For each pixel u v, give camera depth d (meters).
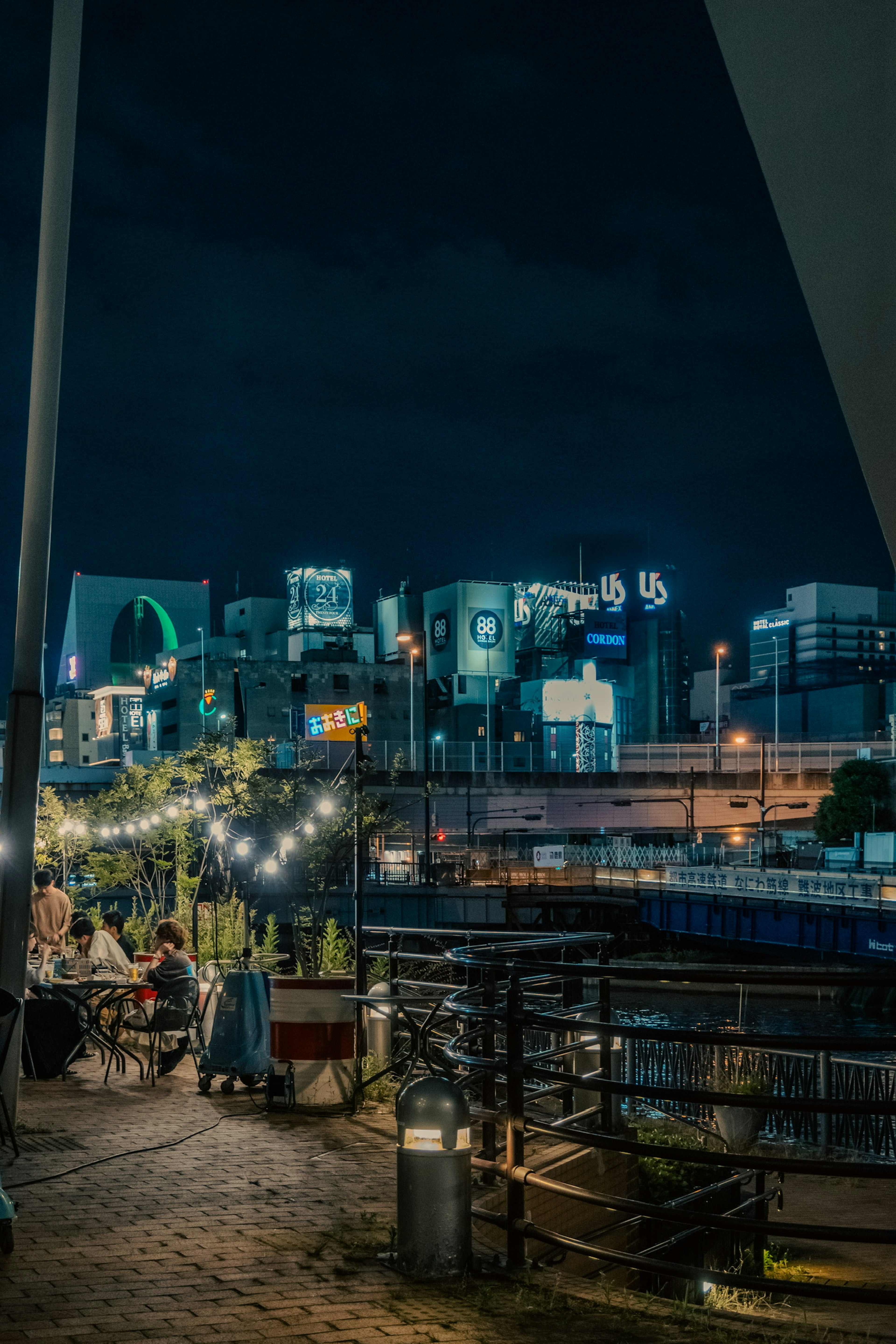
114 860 28.27
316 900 19.72
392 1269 5.80
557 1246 5.78
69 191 9.71
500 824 106.50
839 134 4.29
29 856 9.39
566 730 152.62
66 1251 6.02
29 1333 4.84
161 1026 11.94
